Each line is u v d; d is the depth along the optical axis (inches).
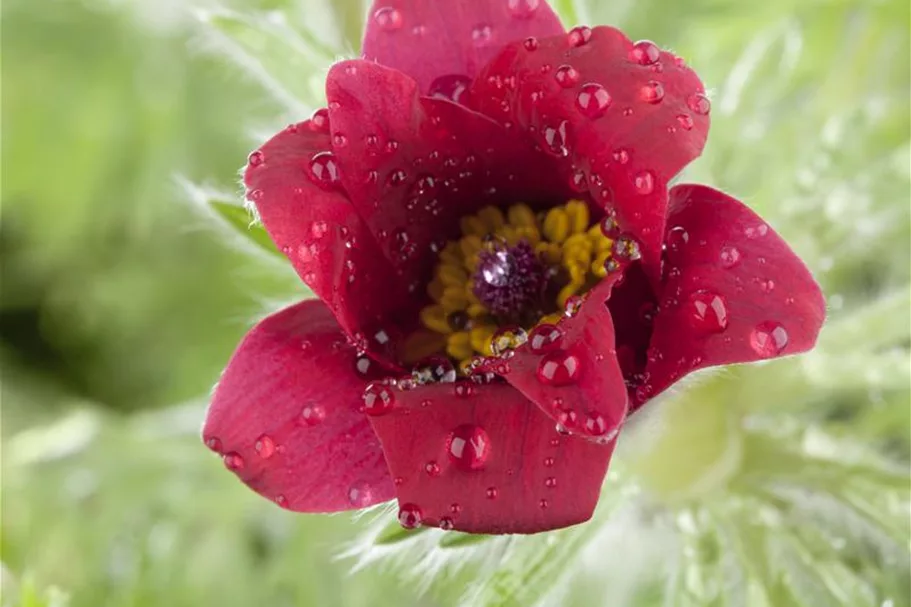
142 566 14.0
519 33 9.2
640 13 14.5
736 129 12.1
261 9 14.9
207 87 17.6
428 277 9.4
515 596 9.6
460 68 9.2
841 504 10.6
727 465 10.5
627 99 8.7
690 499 10.6
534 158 9.3
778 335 8.4
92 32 18.0
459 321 9.4
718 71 13.0
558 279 9.4
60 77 18.1
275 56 10.3
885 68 12.8
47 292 19.6
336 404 8.9
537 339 8.6
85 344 19.2
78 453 14.8
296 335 9.0
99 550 14.4
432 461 8.5
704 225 8.7
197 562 14.3
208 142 17.7
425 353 9.3
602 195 8.9
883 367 11.0
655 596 11.6
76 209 18.6
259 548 14.4
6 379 19.2
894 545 10.8
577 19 9.8
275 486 8.8
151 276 18.5
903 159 11.6
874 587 11.0
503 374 8.5
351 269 9.0
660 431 10.0
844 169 11.8
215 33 10.5
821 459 10.7
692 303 8.6
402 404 8.6
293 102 10.3
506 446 8.5
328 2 11.5
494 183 9.4
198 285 18.3
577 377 8.4
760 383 10.7
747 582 10.6
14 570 14.1
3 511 14.5
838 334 11.2
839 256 11.8
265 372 8.9
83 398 18.9
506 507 8.4
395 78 9.0
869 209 11.7
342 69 8.9
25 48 18.0
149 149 17.9
